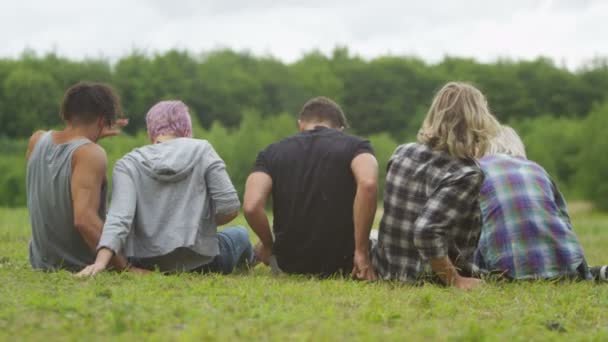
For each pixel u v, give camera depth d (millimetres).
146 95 97812
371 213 6250
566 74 110188
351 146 6527
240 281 5801
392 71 107062
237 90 103125
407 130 102812
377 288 5723
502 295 5566
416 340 4031
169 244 6234
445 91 6156
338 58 116312
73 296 4770
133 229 6309
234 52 112688
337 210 6480
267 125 83875
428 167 6082
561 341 4215
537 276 6344
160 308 4516
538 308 5078
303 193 6500
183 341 3754
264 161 6672
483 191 6656
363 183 6219
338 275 6535
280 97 106188
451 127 6023
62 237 6234
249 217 6543
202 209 6352
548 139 91375
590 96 108000
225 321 4277
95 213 6055
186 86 100500
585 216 73438
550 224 6496
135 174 6281
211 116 101312
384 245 6273
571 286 6004
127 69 99875
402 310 4762
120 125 6371
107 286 5270
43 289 5090
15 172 80125
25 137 91688
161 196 6309
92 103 6199
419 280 6109
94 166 6051
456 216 5914
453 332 4297
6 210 25969
